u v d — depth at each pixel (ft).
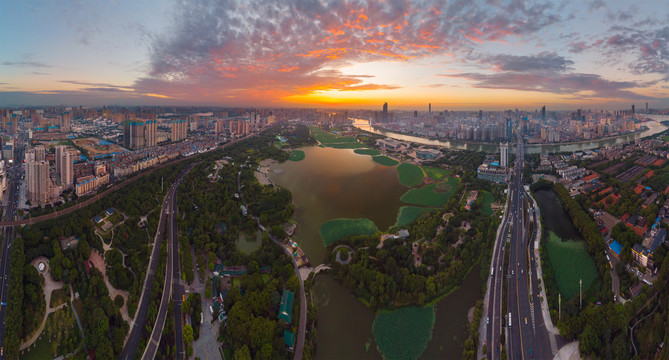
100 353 638.12
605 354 625.41
